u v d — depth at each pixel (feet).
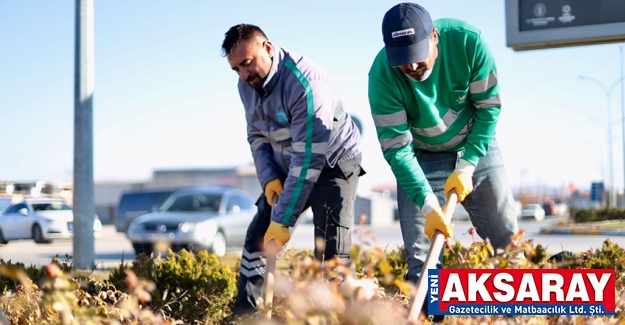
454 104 12.61
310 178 12.67
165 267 15.78
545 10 15.78
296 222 13.33
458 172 12.38
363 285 6.75
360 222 7.18
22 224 64.13
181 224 43.52
